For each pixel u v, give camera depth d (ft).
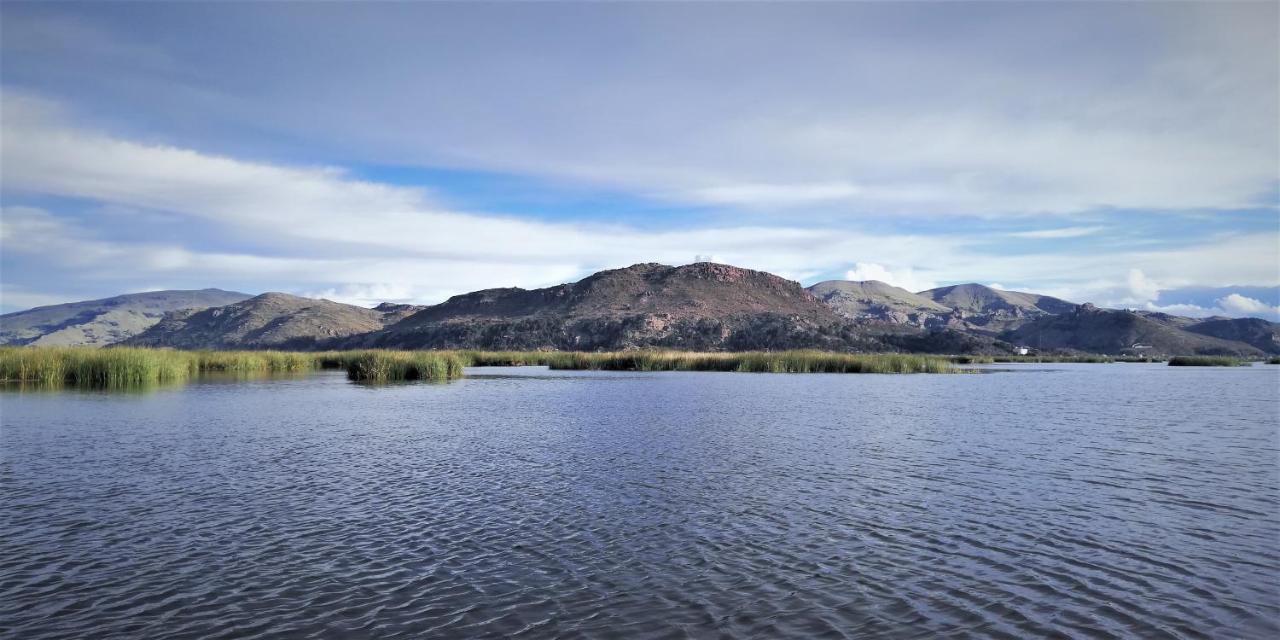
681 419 98.63
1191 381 207.21
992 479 58.08
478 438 79.71
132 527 43.09
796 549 39.42
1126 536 42.19
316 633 28.58
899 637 28.37
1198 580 34.96
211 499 50.29
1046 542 41.01
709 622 29.71
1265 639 28.43
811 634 28.58
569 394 142.20
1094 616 30.58
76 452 68.74
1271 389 169.07
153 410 105.40
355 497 51.06
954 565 36.96
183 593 32.76
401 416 101.09
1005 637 28.50
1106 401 132.77
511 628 29.07
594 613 30.58
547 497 51.26
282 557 37.78
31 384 149.79
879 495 52.21
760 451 71.26
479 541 40.65
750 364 250.98
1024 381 202.49
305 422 93.15
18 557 37.58
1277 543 40.98
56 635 28.32
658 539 41.24
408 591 33.06
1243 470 62.59
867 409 113.60
